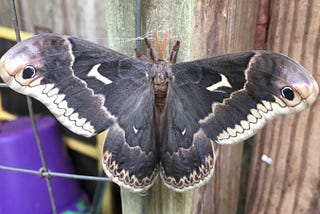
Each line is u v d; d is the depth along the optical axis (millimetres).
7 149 287
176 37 156
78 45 147
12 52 137
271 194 197
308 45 165
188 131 157
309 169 182
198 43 156
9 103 351
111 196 313
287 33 168
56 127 316
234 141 151
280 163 189
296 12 164
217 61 148
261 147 191
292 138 182
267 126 186
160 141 161
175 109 158
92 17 324
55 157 311
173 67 154
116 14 163
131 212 195
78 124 152
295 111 138
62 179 316
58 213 316
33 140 296
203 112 155
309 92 133
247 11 165
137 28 158
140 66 156
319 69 165
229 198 200
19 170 199
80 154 332
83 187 343
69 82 148
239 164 197
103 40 326
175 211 183
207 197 187
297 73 134
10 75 137
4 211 297
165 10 154
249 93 145
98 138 299
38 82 143
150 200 187
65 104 149
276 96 140
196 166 156
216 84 151
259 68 141
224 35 160
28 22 366
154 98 159
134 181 159
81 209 323
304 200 188
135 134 159
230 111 150
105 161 156
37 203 304
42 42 140
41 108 330
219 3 154
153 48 161
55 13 345
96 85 153
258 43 175
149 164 160
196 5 150
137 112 159
